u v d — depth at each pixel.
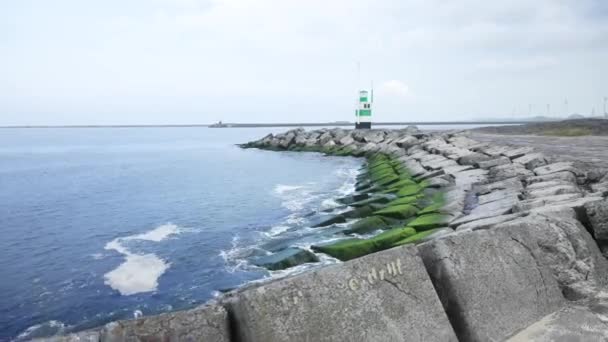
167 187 28.64
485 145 23.97
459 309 2.80
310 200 21.58
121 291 10.74
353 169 34.09
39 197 25.42
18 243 15.41
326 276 2.46
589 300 3.39
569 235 3.90
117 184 30.61
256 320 2.14
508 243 3.40
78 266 12.77
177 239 15.40
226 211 20.08
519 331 2.94
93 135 171.88
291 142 57.12
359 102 58.34
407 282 2.71
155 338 1.99
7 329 9.02
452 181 16.44
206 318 2.13
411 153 28.22
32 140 124.50
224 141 104.62
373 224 13.01
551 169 13.40
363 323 2.43
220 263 12.27
